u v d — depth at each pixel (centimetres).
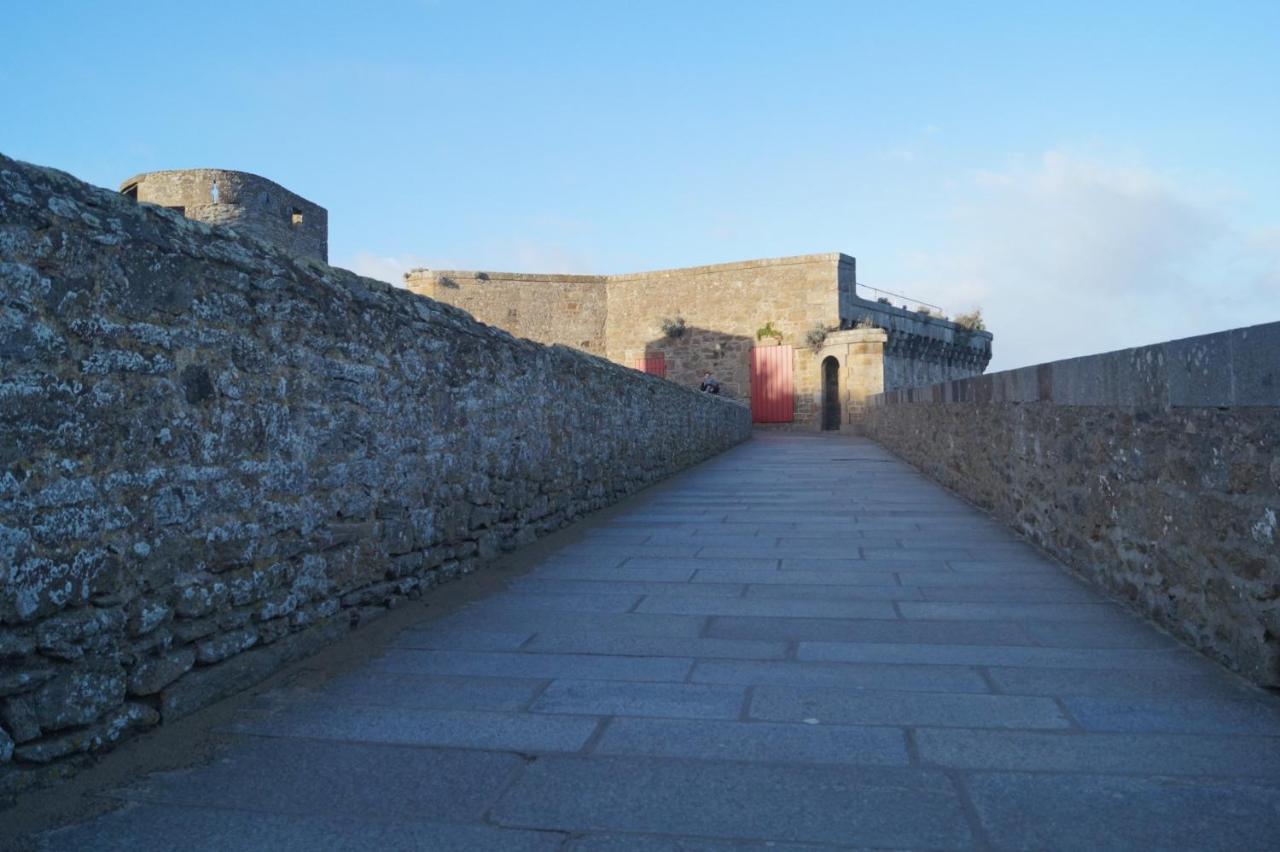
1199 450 436
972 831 265
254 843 266
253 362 414
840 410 3269
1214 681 397
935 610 544
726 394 3628
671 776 308
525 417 787
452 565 634
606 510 1030
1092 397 605
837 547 773
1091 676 409
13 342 293
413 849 262
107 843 266
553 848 260
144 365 348
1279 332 358
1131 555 536
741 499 1138
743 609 554
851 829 268
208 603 380
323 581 470
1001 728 347
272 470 427
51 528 304
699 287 3716
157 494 352
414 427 578
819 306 3447
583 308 3925
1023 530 806
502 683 412
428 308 605
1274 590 369
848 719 361
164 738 344
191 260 376
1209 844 256
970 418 1066
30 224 301
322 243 2867
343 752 333
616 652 463
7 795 287
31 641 297
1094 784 295
